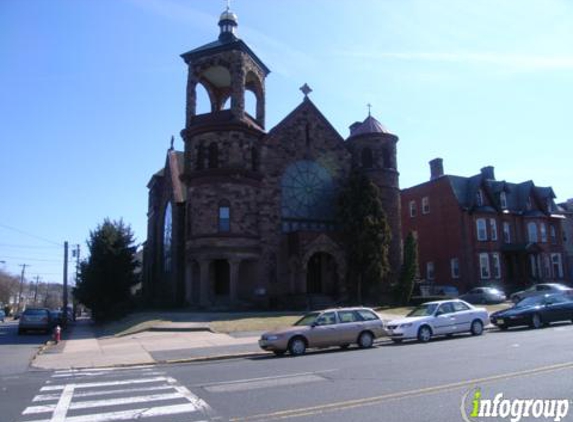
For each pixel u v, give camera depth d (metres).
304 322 18.31
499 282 48.97
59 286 168.12
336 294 37.59
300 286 35.88
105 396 10.45
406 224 55.47
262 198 37.56
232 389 10.68
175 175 45.06
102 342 23.38
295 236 36.88
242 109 36.94
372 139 41.50
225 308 33.62
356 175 38.72
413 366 12.74
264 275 36.41
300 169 39.81
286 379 11.64
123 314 41.06
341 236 37.94
